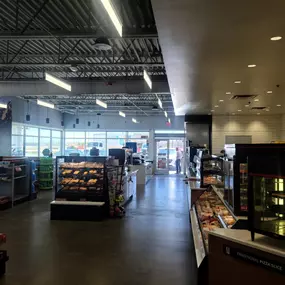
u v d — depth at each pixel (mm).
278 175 2131
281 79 6512
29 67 9359
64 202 7176
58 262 4426
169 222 6883
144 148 20062
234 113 13453
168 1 2965
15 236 5773
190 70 5770
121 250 4965
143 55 7508
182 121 19781
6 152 12898
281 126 13758
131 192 10195
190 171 11172
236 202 3375
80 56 7348
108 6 3094
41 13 5098
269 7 3098
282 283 2029
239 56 4855
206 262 3090
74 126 19953
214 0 2947
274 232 2150
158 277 3902
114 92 10070
